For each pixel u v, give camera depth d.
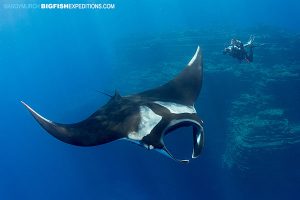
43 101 77.19
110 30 128.75
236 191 25.17
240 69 27.55
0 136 61.75
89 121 5.02
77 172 45.62
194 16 117.31
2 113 71.06
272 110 24.81
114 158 36.47
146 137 4.40
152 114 4.73
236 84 27.31
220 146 28.42
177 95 5.86
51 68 94.69
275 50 27.84
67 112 44.06
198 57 6.84
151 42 36.62
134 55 38.12
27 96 80.62
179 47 33.84
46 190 50.28
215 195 28.61
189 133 28.88
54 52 108.75
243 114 25.62
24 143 57.84
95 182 38.28
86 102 43.09
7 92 92.06
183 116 4.63
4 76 100.50
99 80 73.94
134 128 4.61
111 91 36.75
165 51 34.81
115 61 41.12
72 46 120.50
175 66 31.23
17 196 53.09
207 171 29.03
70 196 46.19
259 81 26.25
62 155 50.12
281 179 23.41
